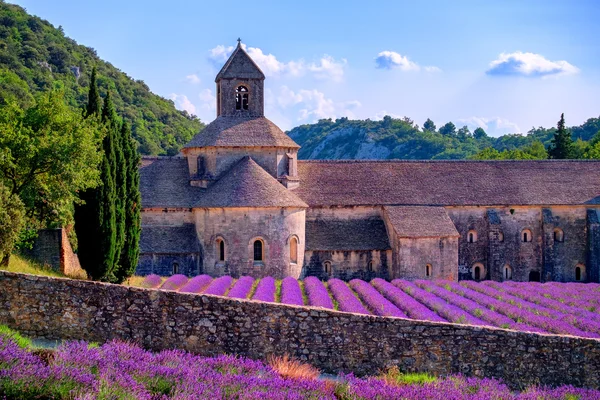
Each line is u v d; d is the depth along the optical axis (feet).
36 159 136.15
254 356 79.87
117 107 478.59
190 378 62.13
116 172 155.43
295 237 202.18
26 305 79.97
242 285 170.50
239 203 195.31
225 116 226.17
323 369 80.23
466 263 231.09
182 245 203.41
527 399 71.51
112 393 55.21
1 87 327.47
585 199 235.61
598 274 231.91
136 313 79.87
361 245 215.10
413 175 239.50
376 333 81.15
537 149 536.01
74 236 166.61
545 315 153.69
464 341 81.71
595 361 82.33
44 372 56.65
